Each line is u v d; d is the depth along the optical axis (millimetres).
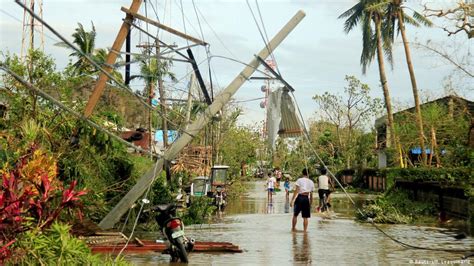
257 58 12906
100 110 16812
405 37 36844
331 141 61562
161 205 11180
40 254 7805
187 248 11422
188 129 13062
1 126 13883
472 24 23922
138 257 11328
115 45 12148
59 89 15203
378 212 20688
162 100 20078
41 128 13391
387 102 38531
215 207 24109
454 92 28828
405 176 27516
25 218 7699
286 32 12984
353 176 53812
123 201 12984
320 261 11180
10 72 8008
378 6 35031
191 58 14172
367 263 10992
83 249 8398
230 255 11852
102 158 15062
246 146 58125
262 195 41406
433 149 33625
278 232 16703
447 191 21922
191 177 26297
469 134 26359
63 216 10250
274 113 13242
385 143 48656
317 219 21609
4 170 8672
